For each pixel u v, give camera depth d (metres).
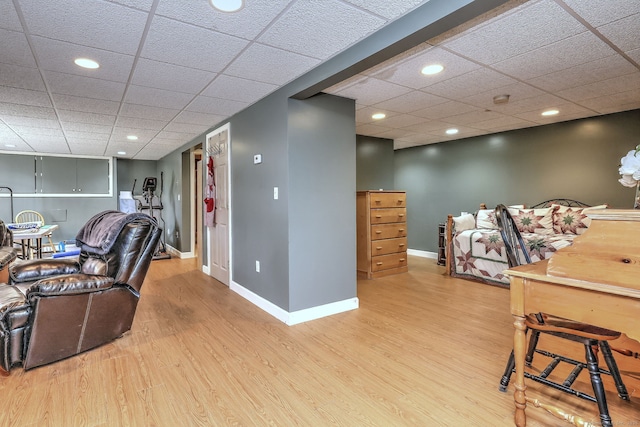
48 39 2.00
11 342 2.07
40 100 3.18
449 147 5.83
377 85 2.92
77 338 2.31
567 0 1.69
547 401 1.76
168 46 2.12
